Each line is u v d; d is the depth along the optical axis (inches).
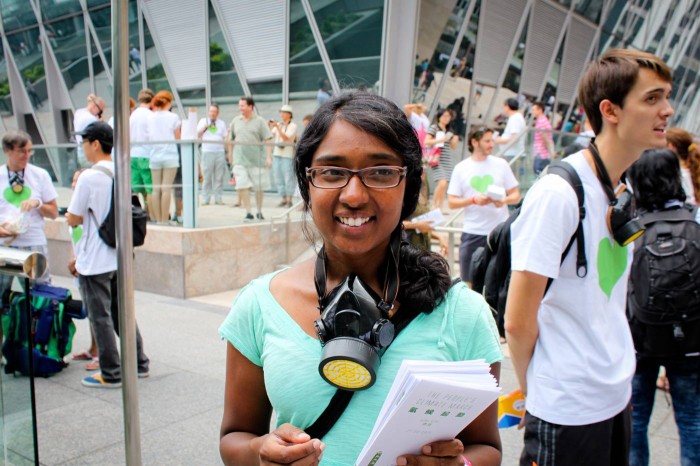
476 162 235.1
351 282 48.1
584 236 73.0
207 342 216.1
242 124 371.6
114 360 174.2
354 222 48.0
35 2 784.9
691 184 166.2
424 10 548.7
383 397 47.9
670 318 98.7
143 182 306.8
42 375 181.3
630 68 70.7
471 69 629.3
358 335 46.4
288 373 49.6
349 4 551.8
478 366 44.1
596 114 75.3
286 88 606.9
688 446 100.7
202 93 672.4
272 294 54.2
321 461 48.2
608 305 75.0
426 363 43.4
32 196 209.5
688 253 98.3
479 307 52.0
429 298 49.6
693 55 1096.2
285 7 584.7
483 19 617.9
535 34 697.6
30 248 212.1
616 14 817.5
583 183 74.0
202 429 145.7
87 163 323.0
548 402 73.5
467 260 236.4
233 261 309.3
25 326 89.0
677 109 1133.7
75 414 154.2
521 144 314.2
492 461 51.6
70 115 838.5
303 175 52.2
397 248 50.8
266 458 44.9
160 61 693.3
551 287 74.1
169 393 167.8
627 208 77.1
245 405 55.8
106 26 741.9
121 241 73.2
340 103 49.9
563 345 73.7
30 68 845.2
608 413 72.9
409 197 52.1
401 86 554.6
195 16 649.0
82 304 187.3
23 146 204.5
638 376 106.5
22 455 92.6
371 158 47.6
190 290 288.4
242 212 318.0
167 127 338.3
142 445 137.2
